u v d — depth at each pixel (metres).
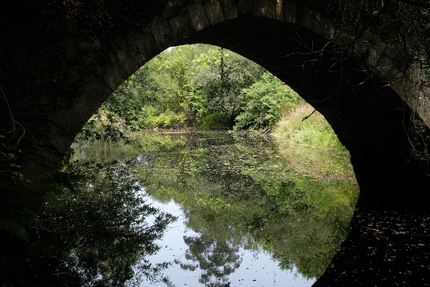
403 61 5.50
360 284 3.71
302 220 5.88
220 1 4.31
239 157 12.57
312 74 6.45
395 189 7.14
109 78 3.73
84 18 3.60
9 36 3.38
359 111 6.70
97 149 15.84
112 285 3.66
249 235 5.23
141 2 3.83
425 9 4.84
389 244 4.77
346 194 7.48
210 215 6.16
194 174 9.60
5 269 3.41
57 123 3.56
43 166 3.52
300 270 4.07
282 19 4.77
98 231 5.19
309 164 10.78
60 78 3.55
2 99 3.34
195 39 5.17
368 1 5.22
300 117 16.89
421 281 3.76
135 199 7.03
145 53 3.89
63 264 4.08
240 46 6.07
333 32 5.16
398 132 6.39
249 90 21.89
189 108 28.73
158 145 17.39
